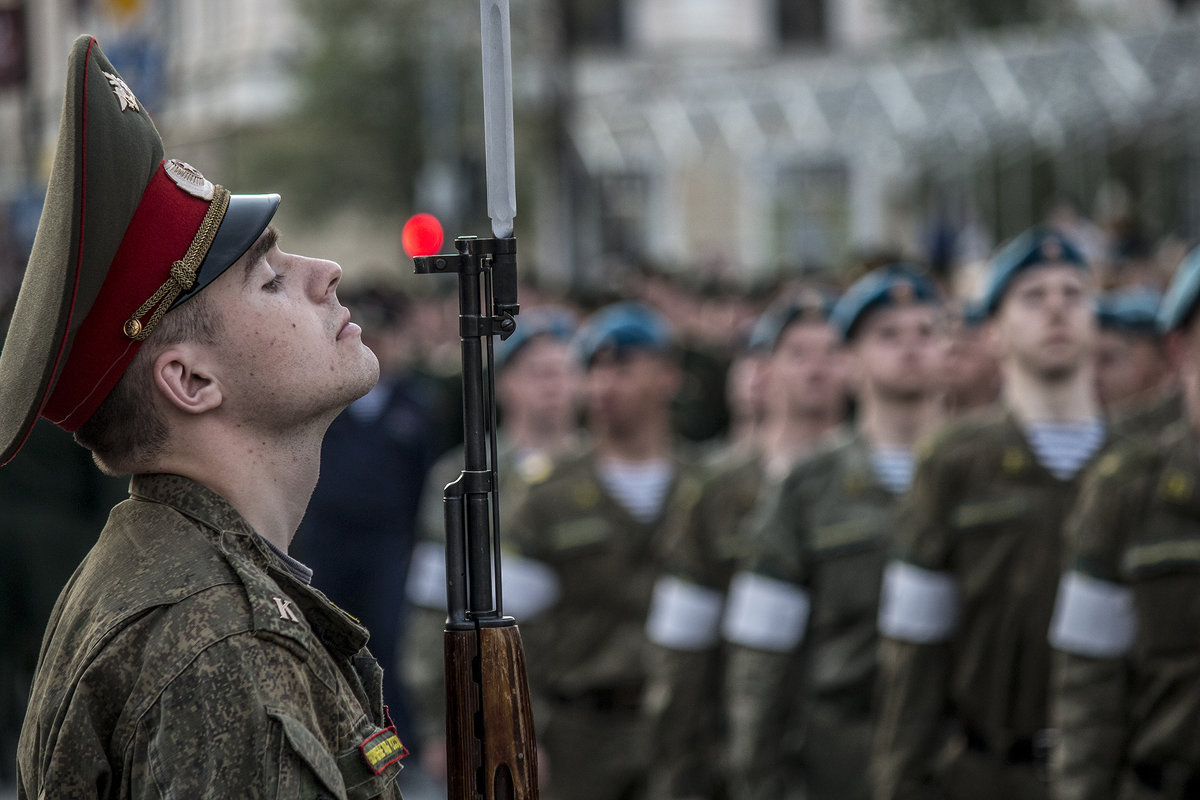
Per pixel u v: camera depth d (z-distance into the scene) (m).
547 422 8.46
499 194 2.73
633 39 46.28
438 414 13.59
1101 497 5.29
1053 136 25.80
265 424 2.53
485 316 2.74
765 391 9.03
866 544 6.75
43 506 9.12
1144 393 8.50
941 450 6.14
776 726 6.70
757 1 46.81
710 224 41.97
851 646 6.71
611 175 40.38
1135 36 24.05
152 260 2.42
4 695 9.64
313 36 33.31
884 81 28.39
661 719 7.05
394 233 34.31
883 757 6.12
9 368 2.41
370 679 2.62
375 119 33.22
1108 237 19.97
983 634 6.02
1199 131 24.47
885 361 6.98
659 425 7.60
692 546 7.16
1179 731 5.16
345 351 2.60
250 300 2.50
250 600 2.32
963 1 33.56
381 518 11.60
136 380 2.46
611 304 13.84
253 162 33.28
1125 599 5.26
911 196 38.38
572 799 7.20
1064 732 5.33
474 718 2.69
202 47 31.98
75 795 2.28
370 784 2.38
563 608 7.33
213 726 2.22
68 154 2.34
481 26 2.72
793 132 30.97
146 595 2.33
